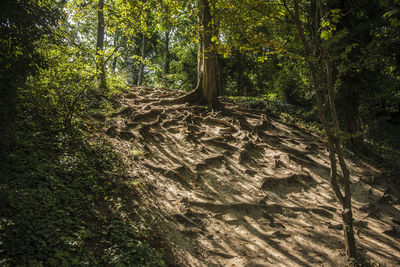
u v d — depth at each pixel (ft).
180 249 18.62
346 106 40.60
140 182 24.08
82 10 39.91
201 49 45.29
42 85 23.15
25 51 15.64
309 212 26.32
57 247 13.37
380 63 37.27
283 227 23.63
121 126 32.86
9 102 14.84
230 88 81.82
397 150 49.11
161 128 36.06
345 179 18.86
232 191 27.48
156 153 30.63
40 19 16.52
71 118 27.63
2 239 12.26
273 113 49.26
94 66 26.78
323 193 30.04
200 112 42.80
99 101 35.96
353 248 18.93
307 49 18.97
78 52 25.43
